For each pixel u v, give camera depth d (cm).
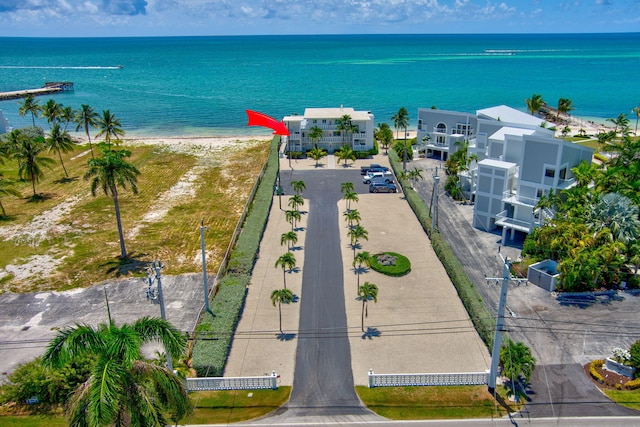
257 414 3538
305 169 9669
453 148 9306
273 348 4306
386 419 3469
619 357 3891
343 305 4956
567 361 4034
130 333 2370
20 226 7038
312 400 3672
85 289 5312
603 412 3494
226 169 9844
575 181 6225
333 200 7969
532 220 5938
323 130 10531
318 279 5475
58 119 11869
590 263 4881
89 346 2352
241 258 5678
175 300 5078
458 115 9700
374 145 10975
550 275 5050
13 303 5031
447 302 4969
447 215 7169
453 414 3494
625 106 16575
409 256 5972
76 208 7738
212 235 6700
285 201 7975
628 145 7456
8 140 9688
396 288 5250
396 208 7594
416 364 4069
